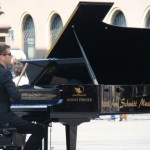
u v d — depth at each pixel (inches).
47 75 626.5
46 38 2488.9
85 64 608.4
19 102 560.1
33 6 2544.3
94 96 566.9
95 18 593.0
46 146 588.4
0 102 554.3
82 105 568.1
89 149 773.3
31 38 2573.8
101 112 568.7
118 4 2137.1
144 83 658.2
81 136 936.9
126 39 630.5
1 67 556.1
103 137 919.7
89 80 618.5
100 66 636.7
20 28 2608.3
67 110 568.7
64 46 619.8
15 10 2625.5
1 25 2057.1
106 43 627.2
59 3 2417.6
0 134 552.1
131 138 901.8
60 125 1149.1
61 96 572.1
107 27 609.0
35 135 555.2
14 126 555.2
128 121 1258.6
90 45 622.8
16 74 715.4
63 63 609.3
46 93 577.9
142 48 644.1
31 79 631.2
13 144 550.9
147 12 2071.9
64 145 813.2
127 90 582.9
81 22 595.8
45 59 600.4
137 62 650.8
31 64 618.5
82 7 576.7
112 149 772.0
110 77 644.7
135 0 2094.0
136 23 2095.2
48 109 569.3
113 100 575.5
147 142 848.3
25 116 588.7
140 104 588.4
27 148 555.8
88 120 572.4
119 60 642.8
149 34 628.7
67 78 626.2
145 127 1092.5
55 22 2471.7
